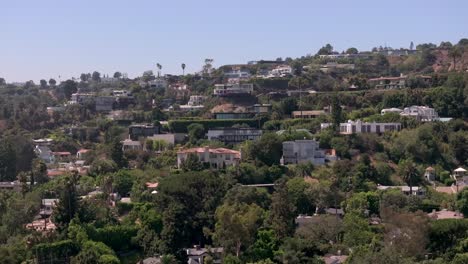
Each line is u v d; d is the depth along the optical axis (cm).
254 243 18975
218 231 18888
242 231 18725
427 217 19025
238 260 17850
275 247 19050
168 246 19625
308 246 18662
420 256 17475
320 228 19650
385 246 16825
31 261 18188
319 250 18750
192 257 19075
